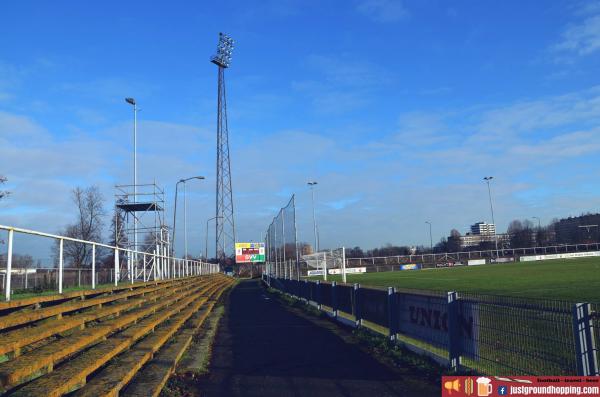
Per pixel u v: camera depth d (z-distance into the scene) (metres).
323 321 17.06
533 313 6.43
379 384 8.02
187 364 9.77
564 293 21.09
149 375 8.22
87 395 6.24
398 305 11.00
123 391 7.23
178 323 13.91
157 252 33.66
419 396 7.26
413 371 8.78
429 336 9.32
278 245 37.88
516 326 6.74
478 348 7.65
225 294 37.16
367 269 81.25
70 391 6.62
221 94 76.06
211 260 93.62
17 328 8.34
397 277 49.38
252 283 63.53
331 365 9.61
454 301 8.36
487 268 60.00
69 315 10.51
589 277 32.03
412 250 128.62
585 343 5.64
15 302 8.59
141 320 13.04
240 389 8.05
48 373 6.88
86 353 8.23
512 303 6.82
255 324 17.00
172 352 10.14
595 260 64.69
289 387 8.06
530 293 21.75
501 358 7.04
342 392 7.64
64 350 7.64
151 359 9.44
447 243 138.62
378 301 12.27
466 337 8.02
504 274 41.69
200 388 8.20
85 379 7.18
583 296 19.36
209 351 11.57
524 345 6.57
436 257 91.88
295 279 27.94
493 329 7.26
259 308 23.91
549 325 6.15
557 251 96.25
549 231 131.25
